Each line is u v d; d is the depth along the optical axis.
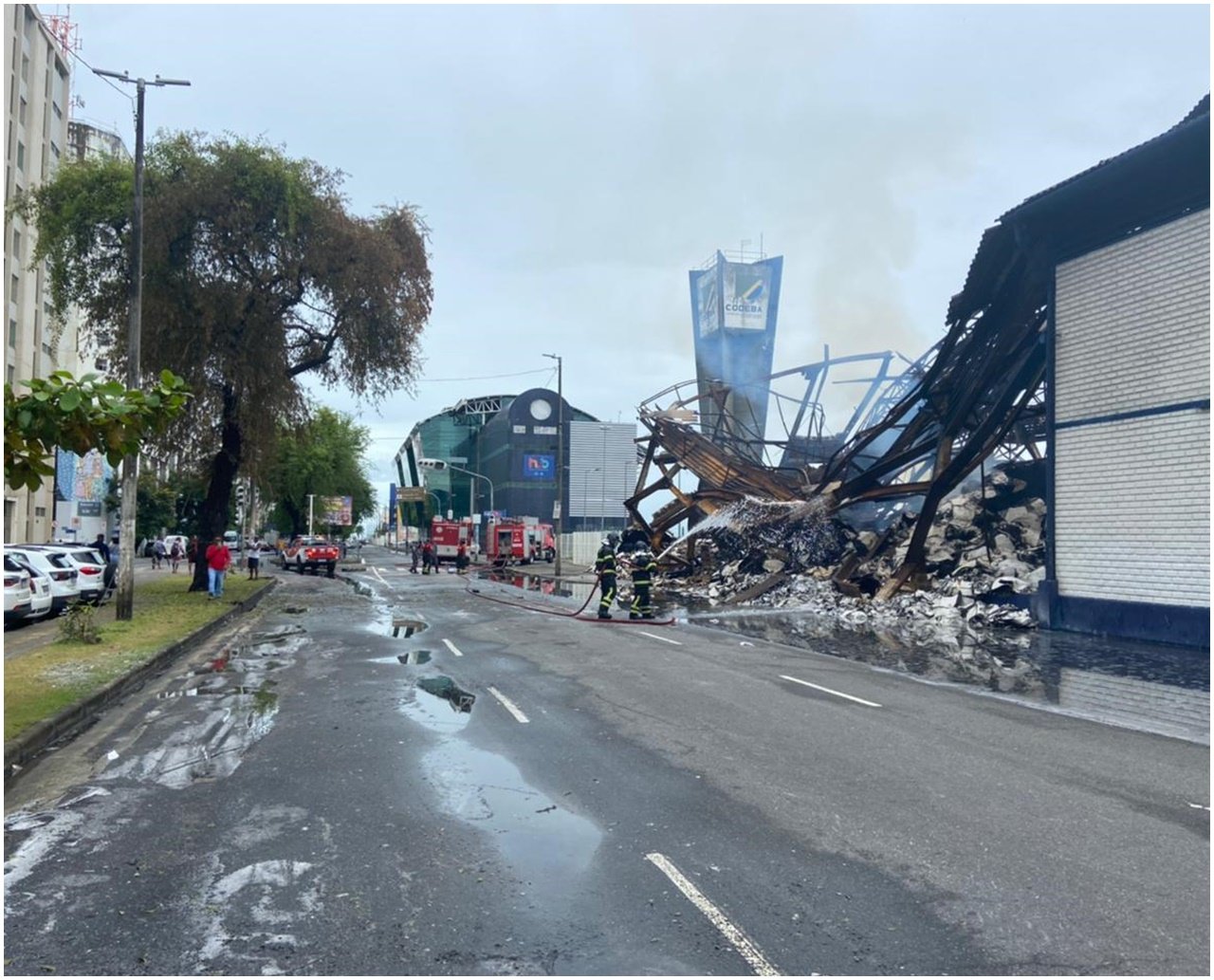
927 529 22.42
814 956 4.14
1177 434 15.52
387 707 9.96
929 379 23.92
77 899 4.79
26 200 24.64
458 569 50.28
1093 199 16.64
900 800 6.53
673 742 8.28
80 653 13.15
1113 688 11.56
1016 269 20.38
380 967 4.04
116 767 7.54
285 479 59.59
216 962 4.09
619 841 5.62
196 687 11.44
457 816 6.13
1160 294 15.91
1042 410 22.39
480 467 107.31
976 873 5.15
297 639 16.59
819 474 29.53
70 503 49.94
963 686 11.68
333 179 26.09
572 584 36.00
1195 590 15.17
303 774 7.22
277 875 5.11
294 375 27.66
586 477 79.19
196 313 23.97
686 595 28.64
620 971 4.00
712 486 32.16
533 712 9.62
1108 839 5.75
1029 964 4.09
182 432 24.55
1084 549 17.33
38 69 44.47
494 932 4.38
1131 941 4.32
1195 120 13.96
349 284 25.19
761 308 62.69
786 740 8.40
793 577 26.81
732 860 5.32
